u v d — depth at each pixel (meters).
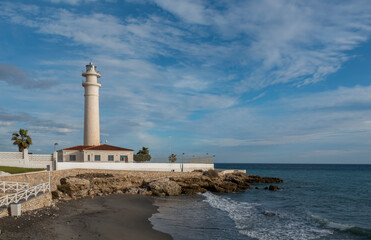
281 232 24.47
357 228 25.91
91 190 41.50
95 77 67.69
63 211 27.92
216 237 22.50
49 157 46.44
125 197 41.06
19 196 25.84
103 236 20.73
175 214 30.73
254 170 194.25
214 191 54.16
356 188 65.31
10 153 42.59
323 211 35.78
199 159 79.31
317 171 176.12
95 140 66.12
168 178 53.19
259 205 38.75
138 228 24.16
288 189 61.72
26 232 19.20
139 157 66.25
